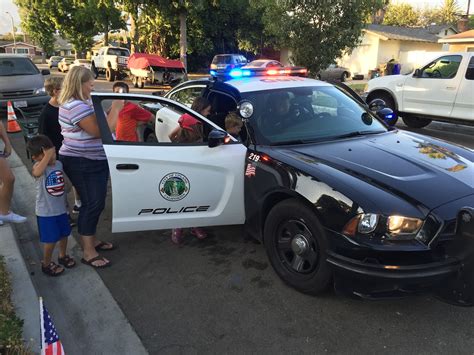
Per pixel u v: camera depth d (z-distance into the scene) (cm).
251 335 291
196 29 3422
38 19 5541
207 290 346
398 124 1155
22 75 1180
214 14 3441
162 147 366
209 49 3547
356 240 278
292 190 320
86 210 375
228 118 395
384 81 1049
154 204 371
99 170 370
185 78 2283
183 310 321
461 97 902
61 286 359
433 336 284
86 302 335
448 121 948
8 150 437
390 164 328
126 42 3884
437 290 280
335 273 292
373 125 438
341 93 471
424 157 345
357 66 3509
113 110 365
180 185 371
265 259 393
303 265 328
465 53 895
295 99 431
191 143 377
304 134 399
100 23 3647
